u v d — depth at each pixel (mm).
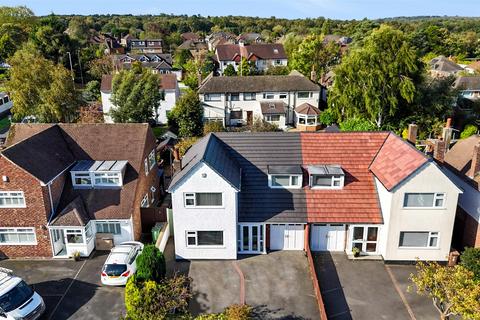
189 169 27250
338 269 28656
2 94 77312
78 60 108812
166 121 72312
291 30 196875
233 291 26234
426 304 25078
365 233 29828
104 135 35625
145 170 35781
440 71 104938
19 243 30422
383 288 26609
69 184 32688
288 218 29531
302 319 23703
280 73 100375
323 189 30781
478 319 18578
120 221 31203
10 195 29156
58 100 58719
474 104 64938
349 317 23984
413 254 29000
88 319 24062
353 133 33406
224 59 114625
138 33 199000
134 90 59406
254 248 30688
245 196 30406
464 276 20531
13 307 23375
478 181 29844
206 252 29594
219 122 64438
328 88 76125
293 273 28109
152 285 23312
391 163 29766
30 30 121000
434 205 27734
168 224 33094
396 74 54469
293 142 33125
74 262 30109
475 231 30234
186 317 22562
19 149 29766
